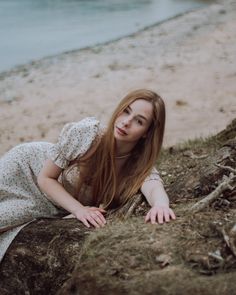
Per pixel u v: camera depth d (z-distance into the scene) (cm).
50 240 348
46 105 1090
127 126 350
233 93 1041
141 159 367
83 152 352
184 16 1977
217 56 1321
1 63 1473
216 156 411
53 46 1644
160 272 292
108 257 306
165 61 1325
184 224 329
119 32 1789
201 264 295
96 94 1134
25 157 372
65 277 334
